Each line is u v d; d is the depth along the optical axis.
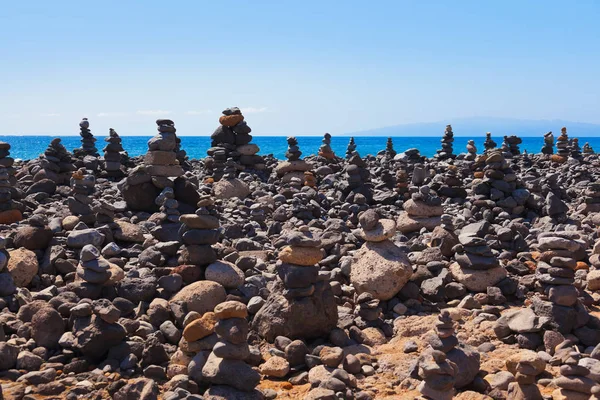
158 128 13.46
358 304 8.53
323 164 23.86
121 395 5.84
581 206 15.59
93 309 6.80
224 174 17.20
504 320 7.64
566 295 7.44
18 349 6.60
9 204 12.66
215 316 6.04
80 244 9.79
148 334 7.27
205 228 8.90
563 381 5.80
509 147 29.84
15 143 150.12
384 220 9.26
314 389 5.89
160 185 13.25
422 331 7.70
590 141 194.00
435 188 17.72
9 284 8.05
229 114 21.52
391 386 6.25
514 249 11.27
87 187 11.89
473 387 6.24
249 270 9.20
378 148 109.88
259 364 6.81
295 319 7.26
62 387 6.03
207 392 5.92
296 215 13.97
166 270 8.80
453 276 9.30
